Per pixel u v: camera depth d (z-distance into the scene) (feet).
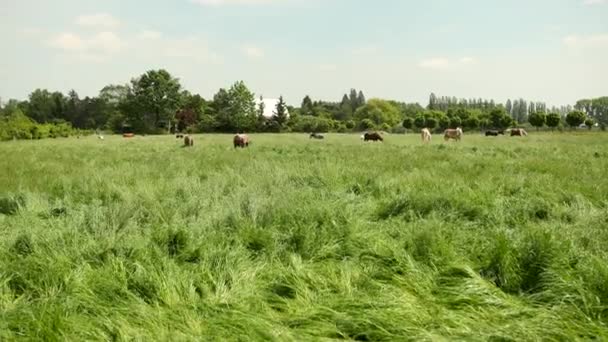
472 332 10.80
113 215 20.38
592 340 10.46
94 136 216.95
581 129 257.75
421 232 17.38
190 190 28.32
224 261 15.35
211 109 328.49
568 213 21.67
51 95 407.03
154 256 15.93
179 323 11.65
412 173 33.88
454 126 303.68
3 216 22.48
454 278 14.12
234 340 11.02
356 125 315.58
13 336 10.87
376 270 14.99
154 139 155.94
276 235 18.33
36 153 68.18
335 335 11.56
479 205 23.17
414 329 11.18
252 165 41.73
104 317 11.82
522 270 14.16
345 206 22.67
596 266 13.23
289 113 311.06
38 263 14.70
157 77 308.19
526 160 46.75
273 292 13.82
